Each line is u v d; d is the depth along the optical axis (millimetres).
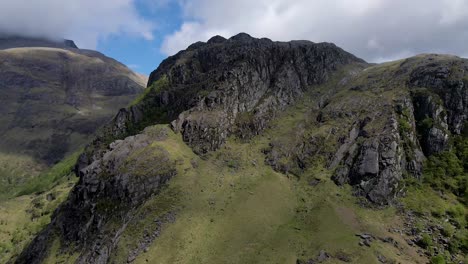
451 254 102375
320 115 165875
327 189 127625
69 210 135750
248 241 105188
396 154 131625
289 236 107562
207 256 99875
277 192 127625
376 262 94438
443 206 120000
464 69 156625
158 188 125562
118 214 120250
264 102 173750
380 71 184500
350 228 108938
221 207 118000
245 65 181000
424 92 152125
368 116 147875
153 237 107625
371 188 123750
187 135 152750
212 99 164000
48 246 126562
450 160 136500
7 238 181500
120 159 139375
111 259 105688
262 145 153750
